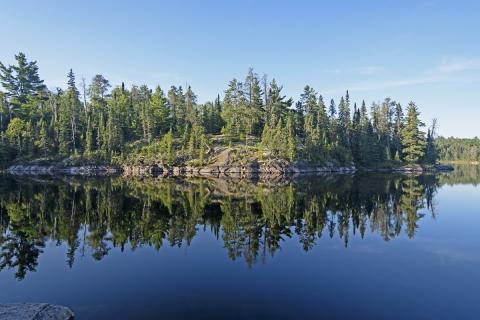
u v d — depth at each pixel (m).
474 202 30.08
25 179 55.84
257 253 14.76
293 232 18.58
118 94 102.81
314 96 95.12
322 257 14.06
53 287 11.19
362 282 11.30
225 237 17.47
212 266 13.01
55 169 75.81
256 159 72.69
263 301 9.83
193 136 78.81
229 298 10.07
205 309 9.35
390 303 9.68
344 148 87.81
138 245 16.12
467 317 8.86
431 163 97.00
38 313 8.88
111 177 62.97
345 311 9.18
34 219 22.33
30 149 80.06
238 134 83.06
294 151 75.44
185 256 14.35
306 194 35.50
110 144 81.06
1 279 11.99
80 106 94.31
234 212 24.77
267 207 27.05
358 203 29.14
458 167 115.94
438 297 10.10
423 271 12.38
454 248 15.47
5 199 31.22
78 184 46.78
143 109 87.06
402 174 75.25
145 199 31.53
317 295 10.26
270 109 88.19
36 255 14.74
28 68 100.00
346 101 99.56
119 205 27.95
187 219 22.28
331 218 22.50
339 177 62.91
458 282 11.32
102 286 11.18
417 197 33.28
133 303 9.82
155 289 10.84
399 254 14.52
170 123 90.88
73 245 16.25
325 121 93.81
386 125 103.12
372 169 89.81
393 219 22.20
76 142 86.62
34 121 90.44
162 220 22.00
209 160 74.88
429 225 20.41
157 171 75.50
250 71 87.06
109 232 18.81
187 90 99.44
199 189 40.78
